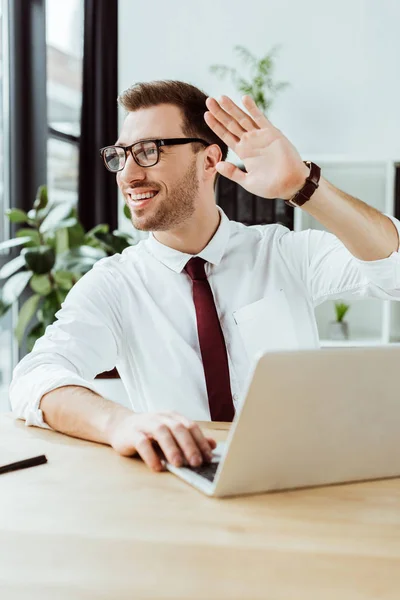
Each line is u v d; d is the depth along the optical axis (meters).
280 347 1.66
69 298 1.66
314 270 1.70
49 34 3.95
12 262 3.20
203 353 1.54
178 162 1.54
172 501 0.85
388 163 3.73
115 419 1.10
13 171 3.74
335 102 4.26
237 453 0.82
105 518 0.80
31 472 0.97
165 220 1.56
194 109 1.56
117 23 4.43
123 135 1.57
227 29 4.37
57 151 4.09
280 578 0.64
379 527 0.77
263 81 4.18
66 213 3.32
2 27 3.68
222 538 0.74
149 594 0.62
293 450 0.85
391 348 0.83
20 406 1.28
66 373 1.28
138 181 1.54
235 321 1.66
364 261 1.38
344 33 4.22
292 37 4.29
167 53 4.45
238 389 1.63
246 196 3.68
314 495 0.88
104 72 4.23
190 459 0.96
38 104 3.82
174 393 1.62
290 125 4.32
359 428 0.87
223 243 1.67
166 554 0.70
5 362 3.68
